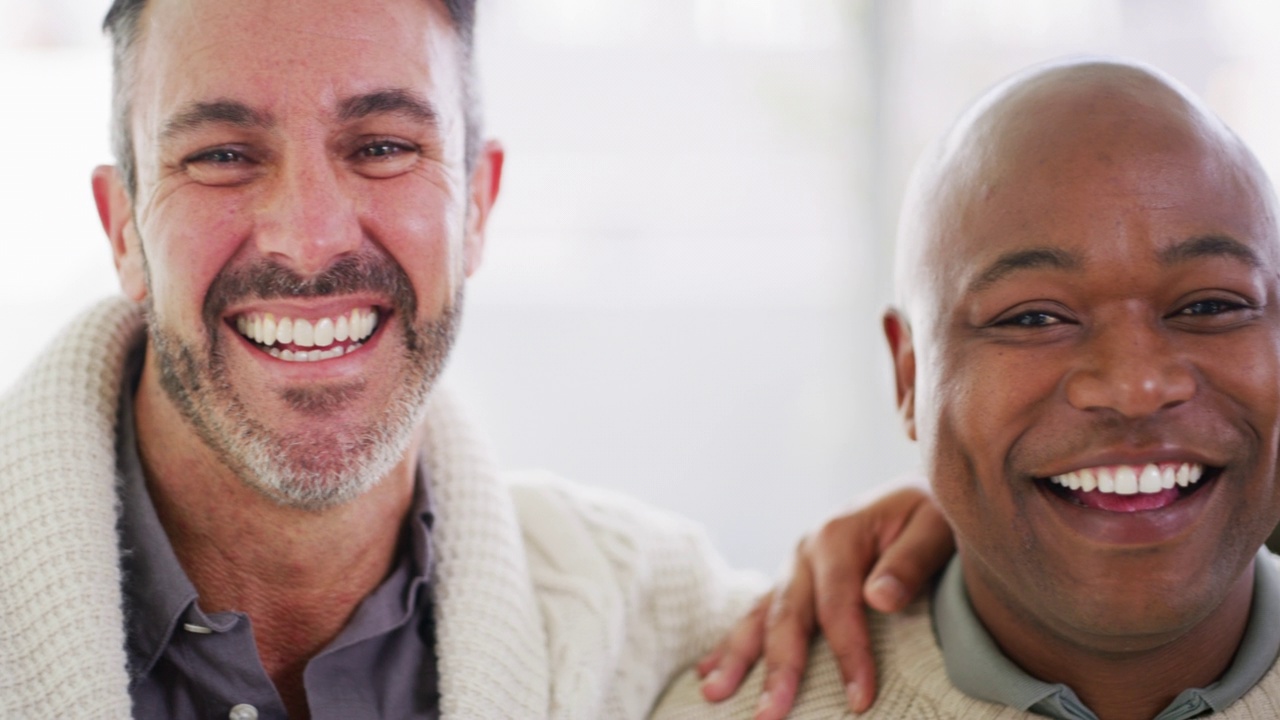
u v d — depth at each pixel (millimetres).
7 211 3039
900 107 2945
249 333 1157
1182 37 2812
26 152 3025
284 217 1108
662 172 3207
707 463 3193
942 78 2918
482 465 1317
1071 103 1063
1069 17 2855
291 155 1112
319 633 1245
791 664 1256
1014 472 1072
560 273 3268
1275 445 1036
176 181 1126
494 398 3277
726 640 1349
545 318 3281
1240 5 2787
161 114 1123
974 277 1079
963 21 2898
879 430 3055
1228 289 1022
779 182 3189
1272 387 1024
